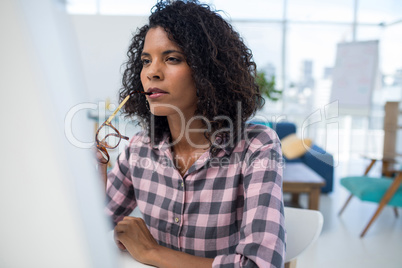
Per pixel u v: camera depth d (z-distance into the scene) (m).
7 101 0.20
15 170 0.21
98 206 0.24
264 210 0.60
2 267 0.23
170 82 0.60
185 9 0.62
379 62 5.32
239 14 5.76
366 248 2.18
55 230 0.22
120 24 4.28
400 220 2.70
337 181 3.91
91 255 0.23
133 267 0.59
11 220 0.22
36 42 0.19
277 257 0.55
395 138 2.94
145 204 0.77
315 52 5.77
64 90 0.21
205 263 0.58
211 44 0.63
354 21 5.64
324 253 2.10
